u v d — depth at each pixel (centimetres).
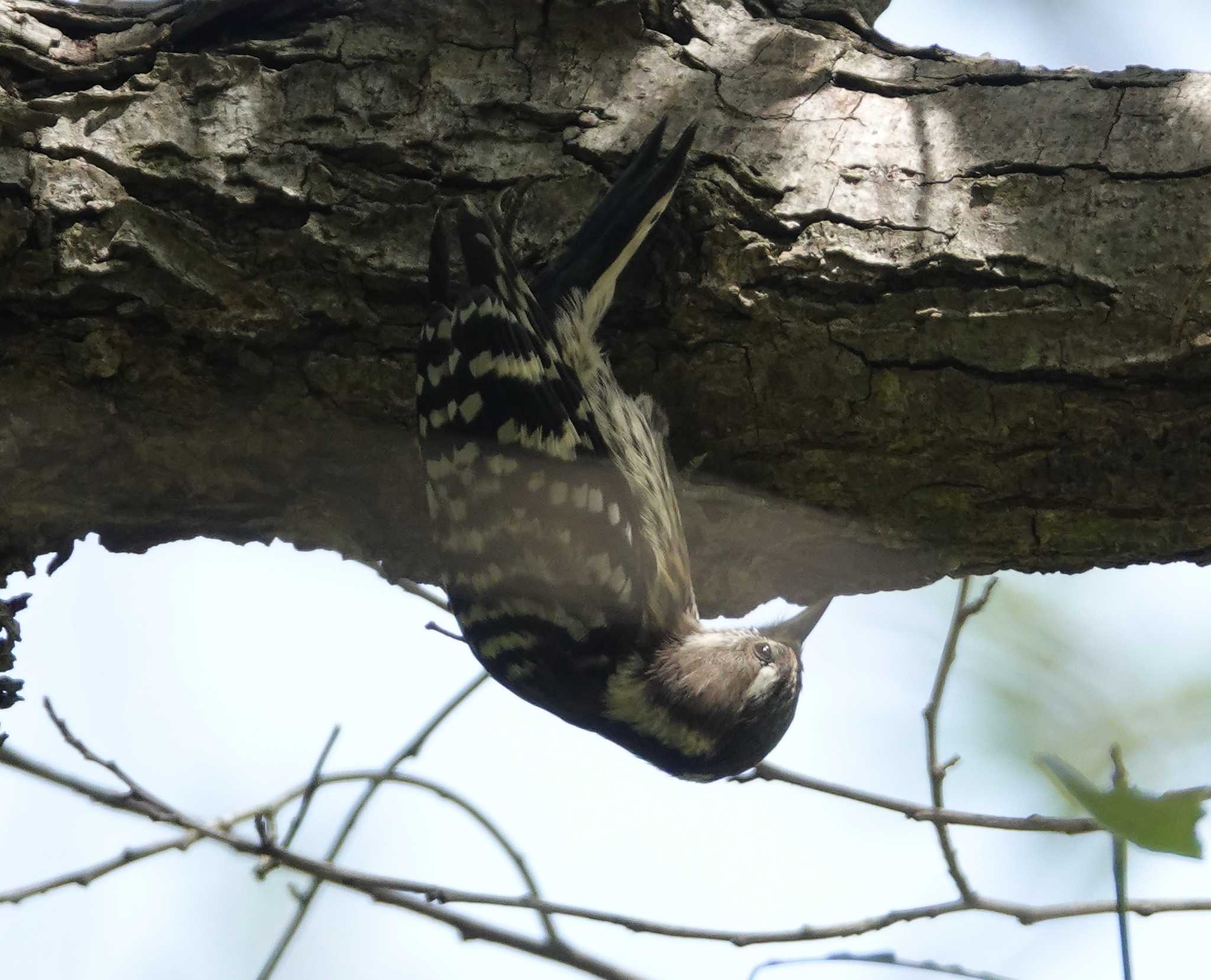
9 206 812
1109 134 852
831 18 921
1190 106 853
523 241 877
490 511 919
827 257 840
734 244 846
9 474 888
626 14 880
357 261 845
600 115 869
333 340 869
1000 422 866
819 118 871
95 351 842
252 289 846
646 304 879
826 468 919
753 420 902
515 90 872
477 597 949
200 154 834
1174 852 548
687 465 940
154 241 831
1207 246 822
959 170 852
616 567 957
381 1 888
